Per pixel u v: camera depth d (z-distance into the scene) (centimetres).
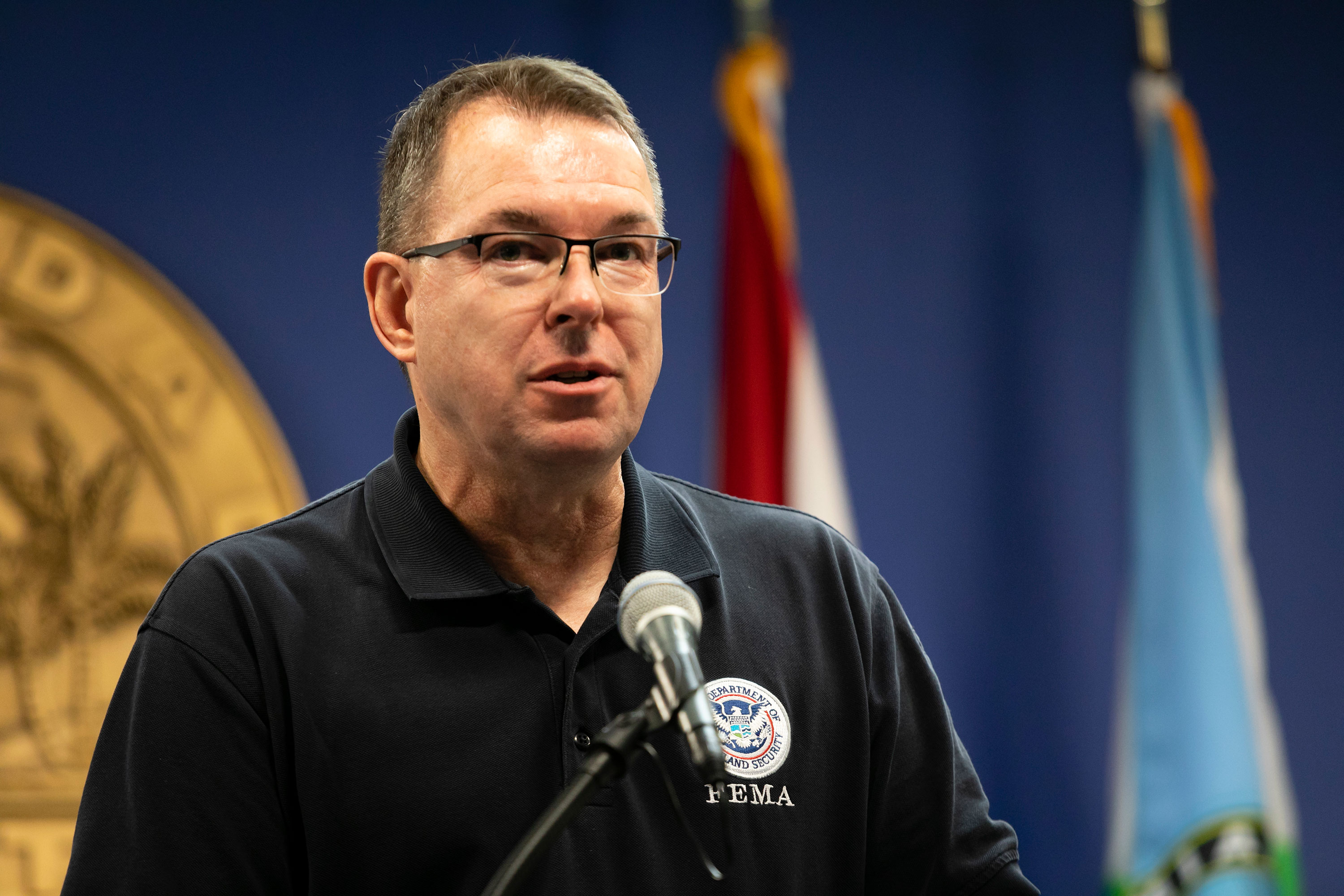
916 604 1127
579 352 397
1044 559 1152
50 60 1015
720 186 1140
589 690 407
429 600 409
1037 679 1135
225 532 986
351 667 402
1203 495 1058
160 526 984
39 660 959
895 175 1177
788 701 434
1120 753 1064
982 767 1114
